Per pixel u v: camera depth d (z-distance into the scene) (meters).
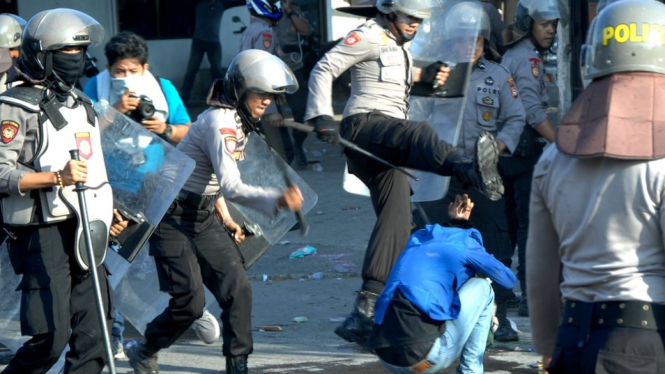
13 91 7.91
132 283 10.16
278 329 12.05
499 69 11.71
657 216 5.11
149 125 10.21
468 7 11.02
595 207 5.25
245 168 10.00
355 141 10.27
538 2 12.22
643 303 5.13
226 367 9.45
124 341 11.65
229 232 10.05
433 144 9.77
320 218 18.61
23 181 7.68
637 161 5.12
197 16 32.75
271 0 18.91
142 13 33.94
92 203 8.10
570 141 5.29
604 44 5.34
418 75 10.91
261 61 9.01
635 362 5.10
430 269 8.32
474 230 8.80
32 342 7.97
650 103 5.19
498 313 11.08
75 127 8.05
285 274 15.06
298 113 14.54
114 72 10.23
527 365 10.20
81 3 33.00
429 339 8.12
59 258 7.95
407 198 10.60
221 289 9.38
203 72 34.12
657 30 5.29
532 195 5.71
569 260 5.47
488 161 8.95
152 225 9.01
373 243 10.45
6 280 8.69
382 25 10.37
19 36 10.22
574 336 5.33
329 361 10.58
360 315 10.29
